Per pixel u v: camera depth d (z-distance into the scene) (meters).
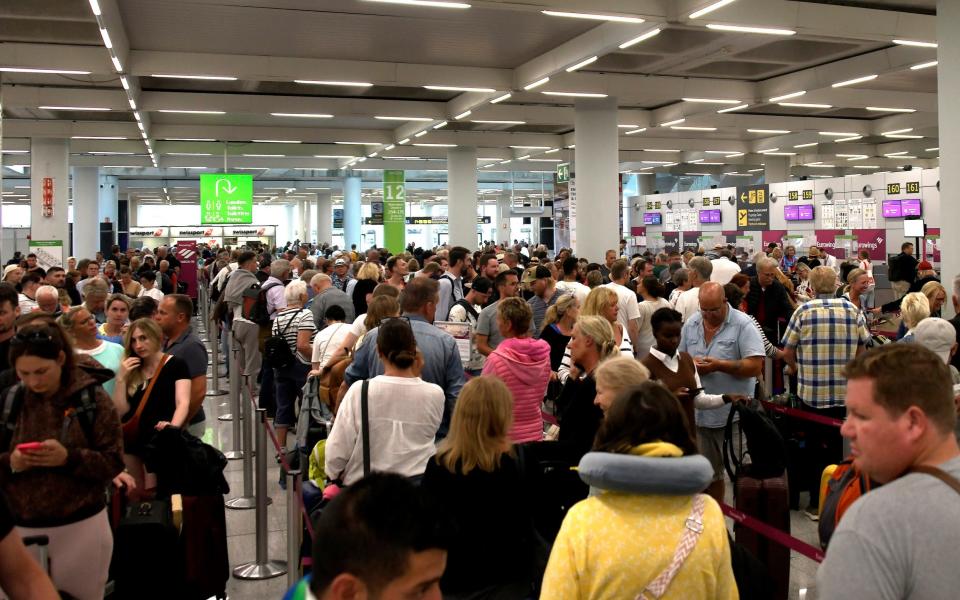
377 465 4.05
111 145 27.95
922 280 11.83
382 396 4.08
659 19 11.48
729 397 5.21
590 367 4.74
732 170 40.00
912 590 1.60
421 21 13.31
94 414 3.54
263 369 9.33
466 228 28.23
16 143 28.22
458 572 3.23
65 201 25.73
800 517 6.36
